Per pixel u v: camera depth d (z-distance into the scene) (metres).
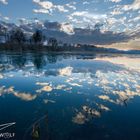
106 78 27.72
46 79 24.77
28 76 26.17
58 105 15.13
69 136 10.73
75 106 15.08
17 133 10.66
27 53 79.25
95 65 46.31
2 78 23.97
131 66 47.28
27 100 16.00
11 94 17.44
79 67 40.41
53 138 10.43
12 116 12.76
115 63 55.22
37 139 10.22
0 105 14.59
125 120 13.01
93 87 21.31
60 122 12.26
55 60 55.03
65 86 21.28
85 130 11.45
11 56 57.75
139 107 15.43
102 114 13.87
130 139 10.77
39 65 40.22
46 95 17.56
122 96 18.33
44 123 12.02
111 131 11.52
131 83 24.69
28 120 12.30
